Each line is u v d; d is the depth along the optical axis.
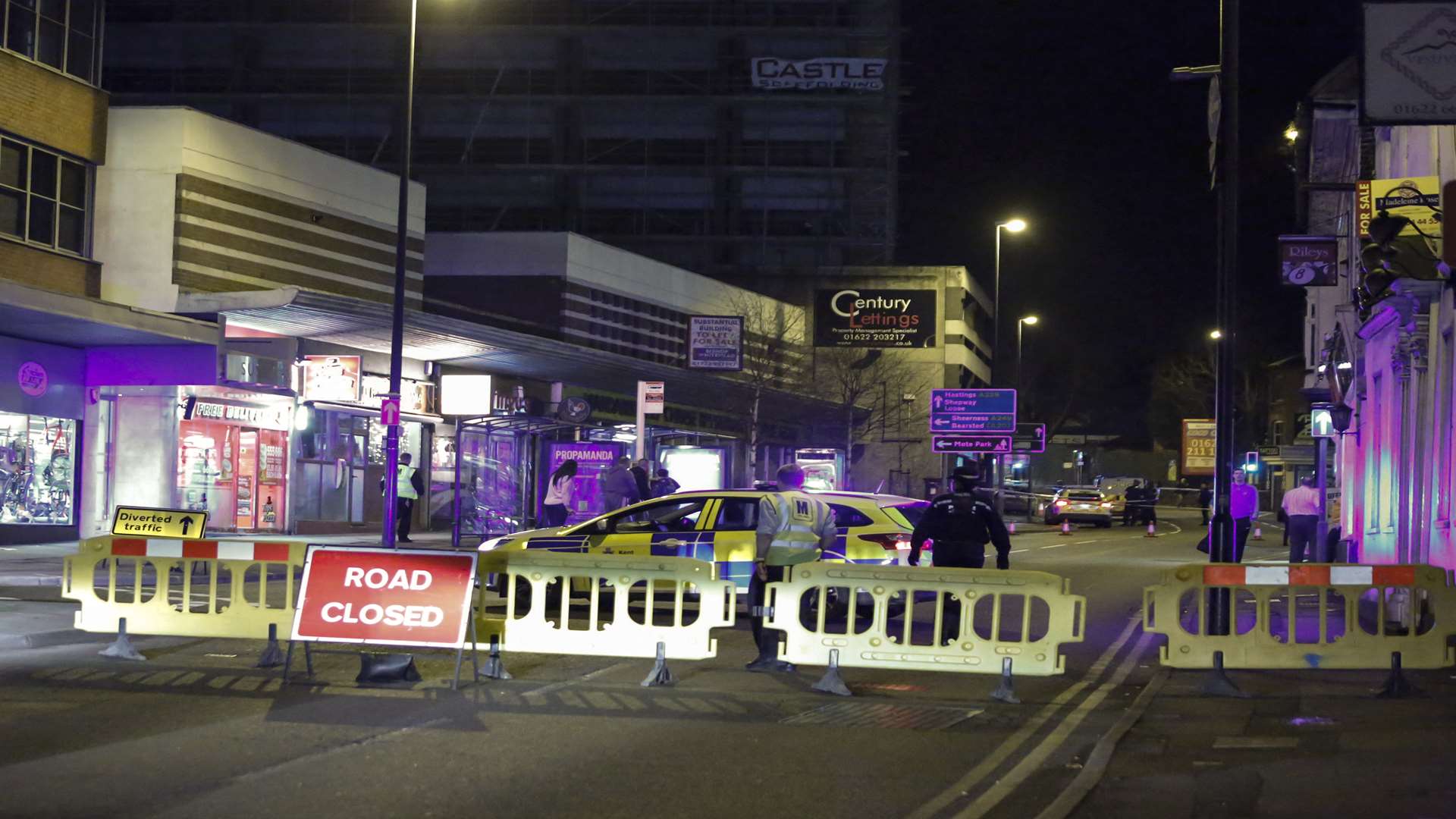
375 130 105.31
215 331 38.62
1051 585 15.07
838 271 103.25
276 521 44.34
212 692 14.34
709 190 108.06
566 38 107.06
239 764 10.83
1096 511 73.44
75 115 39.72
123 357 39.31
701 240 107.56
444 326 43.81
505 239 70.19
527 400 54.03
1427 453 24.47
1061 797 10.05
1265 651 15.46
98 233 41.34
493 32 106.00
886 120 108.50
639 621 22.05
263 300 38.94
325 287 48.22
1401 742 12.38
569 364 52.84
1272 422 113.88
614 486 32.78
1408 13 15.06
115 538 16.50
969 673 15.64
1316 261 33.06
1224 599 17.98
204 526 26.39
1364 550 32.31
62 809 9.34
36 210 38.38
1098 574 35.81
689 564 15.59
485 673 15.74
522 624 15.80
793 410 77.25
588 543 23.67
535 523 49.00
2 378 36.41
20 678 15.03
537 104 106.88
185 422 40.66
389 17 104.62
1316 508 32.34
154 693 14.16
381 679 15.04
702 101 107.50
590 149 107.31
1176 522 86.50
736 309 84.19
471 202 107.12
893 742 12.56
